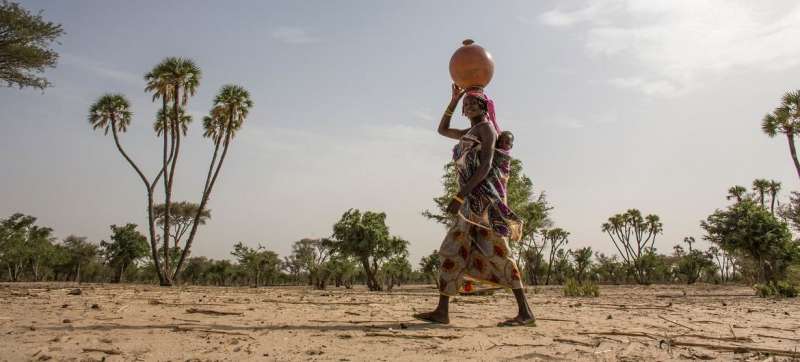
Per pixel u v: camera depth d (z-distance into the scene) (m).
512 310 5.91
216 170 28.73
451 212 3.79
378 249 37.53
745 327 4.20
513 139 4.00
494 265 3.79
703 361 2.47
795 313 6.74
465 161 3.86
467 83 4.11
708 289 30.05
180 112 31.09
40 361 2.13
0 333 2.91
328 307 5.81
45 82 19.41
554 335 3.28
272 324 3.71
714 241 30.05
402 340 2.95
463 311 5.61
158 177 27.66
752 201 30.22
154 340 2.77
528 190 25.05
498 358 2.41
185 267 86.94
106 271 83.62
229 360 2.26
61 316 3.99
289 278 79.69
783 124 26.47
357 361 2.29
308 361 2.27
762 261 28.52
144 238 70.56
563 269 64.94
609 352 2.65
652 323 4.38
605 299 11.98
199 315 4.35
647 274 60.03
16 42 18.16
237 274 83.56
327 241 40.00
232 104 28.69
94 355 2.29
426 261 41.19
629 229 64.62
